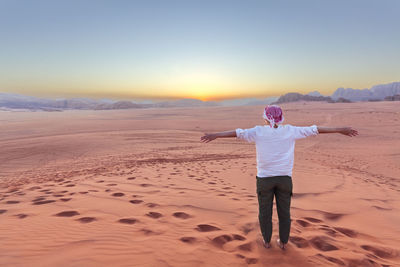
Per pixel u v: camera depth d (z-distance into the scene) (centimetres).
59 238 272
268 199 261
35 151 1788
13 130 3250
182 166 1003
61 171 1078
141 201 444
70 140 2311
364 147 1980
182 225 329
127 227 313
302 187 626
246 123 4284
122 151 1800
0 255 229
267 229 265
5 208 397
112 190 534
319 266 238
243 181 700
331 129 249
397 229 366
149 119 5575
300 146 2053
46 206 406
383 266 254
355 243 305
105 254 236
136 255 236
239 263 235
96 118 6191
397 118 3950
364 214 428
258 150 258
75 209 389
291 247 274
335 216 413
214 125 4000
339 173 914
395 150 1816
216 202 451
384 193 624
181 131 3170
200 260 233
